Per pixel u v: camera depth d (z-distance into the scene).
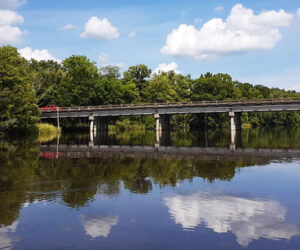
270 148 42.41
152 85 104.81
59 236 12.55
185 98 110.94
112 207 15.92
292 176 23.05
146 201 16.84
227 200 16.98
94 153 37.94
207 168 26.75
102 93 91.31
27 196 17.97
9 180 21.97
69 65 101.62
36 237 12.48
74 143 51.19
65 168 26.89
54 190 19.23
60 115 76.69
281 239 12.14
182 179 22.22
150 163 29.75
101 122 84.75
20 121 58.56
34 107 60.94
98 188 19.69
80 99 88.62
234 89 109.56
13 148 42.31
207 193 18.39
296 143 49.66
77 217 14.55
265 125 135.12
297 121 138.12
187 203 16.47
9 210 15.56
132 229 13.13
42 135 69.12
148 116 101.25
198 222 13.85
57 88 93.19
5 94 54.00
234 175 23.56
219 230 12.98
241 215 14.67
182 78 119.06
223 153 37.38
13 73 55.22
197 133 79.38
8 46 60.69
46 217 14.59
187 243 11.81
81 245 11.73
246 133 78.75
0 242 12.05
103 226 13.48
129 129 98.00
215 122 108.75
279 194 18.12
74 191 18.97
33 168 26.84
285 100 58.34
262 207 15.80
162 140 57.59
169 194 18.20
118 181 21.62
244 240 12.05
